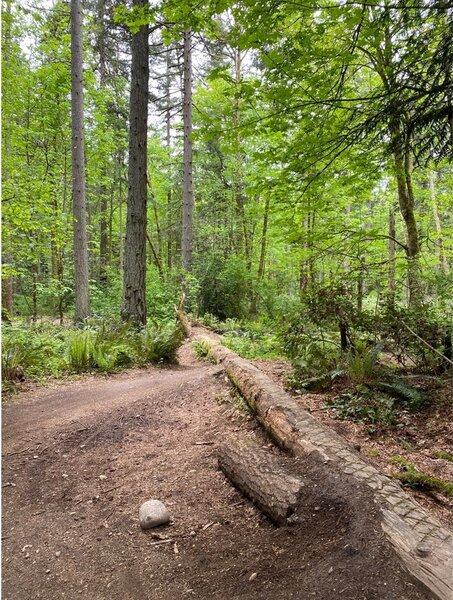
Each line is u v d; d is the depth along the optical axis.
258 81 3.98
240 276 15.48
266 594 1.80
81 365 6.55
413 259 5.60
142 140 8.47
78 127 11.20
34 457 3.58
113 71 17.00
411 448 3.15
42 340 7.53
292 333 5.77
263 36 3.65
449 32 3.14
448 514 2.26
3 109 11.09
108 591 2.07
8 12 10.49
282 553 2.05
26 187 7.42
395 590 1.58
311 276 7.25
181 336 7.69
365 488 2.24
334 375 4.60
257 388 4.11
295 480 2.48
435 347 4.53
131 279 8.69
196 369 6.68
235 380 4.82
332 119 4.22
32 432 4.06
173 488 3.01
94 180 15.91
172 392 5.15
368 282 5.75
